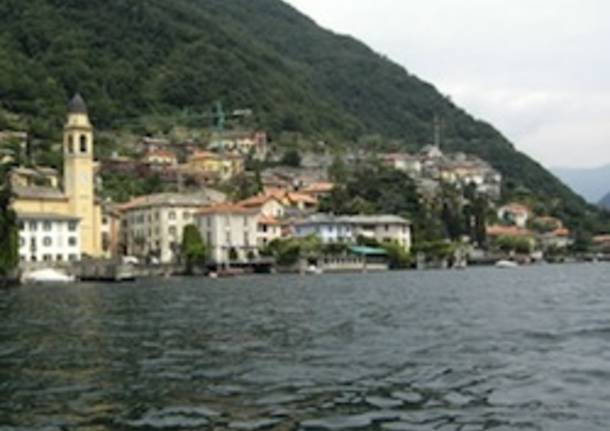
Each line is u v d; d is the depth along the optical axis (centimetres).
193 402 2930
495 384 3177
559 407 2730
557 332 4969
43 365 3888
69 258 18825
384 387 3161
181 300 9031
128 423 2616
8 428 2566
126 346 4612
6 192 13938
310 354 4147
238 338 4950
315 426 2542
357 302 8200
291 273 19900
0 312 7438
